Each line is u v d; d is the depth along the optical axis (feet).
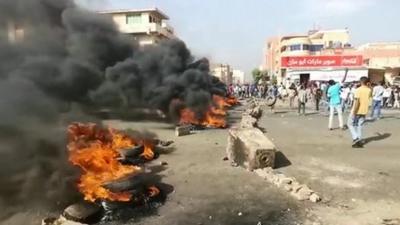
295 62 123.95
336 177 25.85
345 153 33.58
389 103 89.35
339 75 116.47
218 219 18.84
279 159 30.83
